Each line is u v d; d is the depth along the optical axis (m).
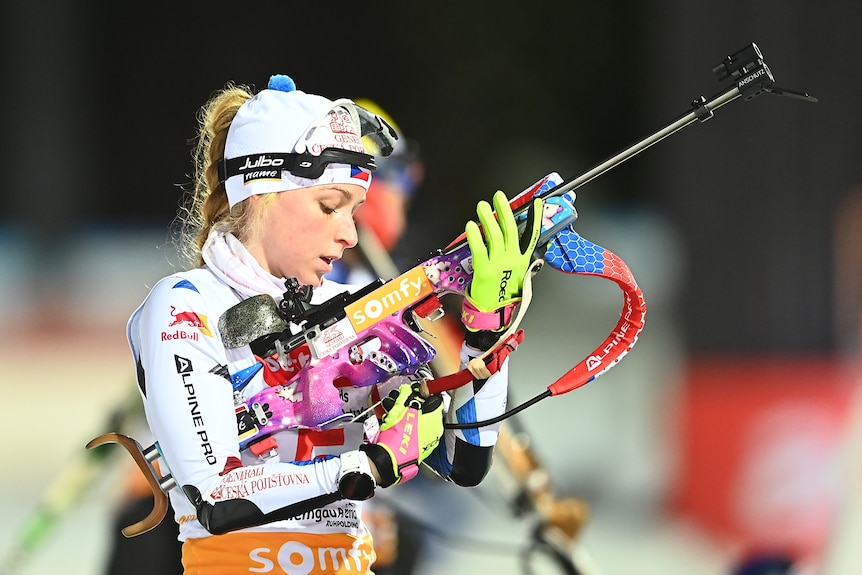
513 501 15.20
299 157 9.34
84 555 23.09
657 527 26.77
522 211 9.41
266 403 9.30
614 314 59.31
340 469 8.86
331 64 85.06
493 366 9.34
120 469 18.53
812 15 30.31
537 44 78.12
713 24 30.95
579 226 65.12
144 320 9.29
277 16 87.38
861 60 30.20
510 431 15.11
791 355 29.45
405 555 17.12
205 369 9.09
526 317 59.06
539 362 50.66
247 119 9.49
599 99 77.62
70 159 73.50
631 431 35.06
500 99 78.06
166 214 88.94
